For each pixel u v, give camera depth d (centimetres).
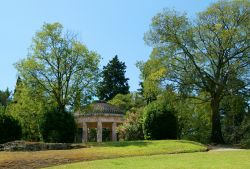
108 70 7869
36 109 4225
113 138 5088
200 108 4247
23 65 3891
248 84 3859
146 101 5644
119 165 2017
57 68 3969
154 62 3875
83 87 4041
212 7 3844
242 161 2097
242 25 3806
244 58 3825
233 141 4469
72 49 3988
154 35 3888
